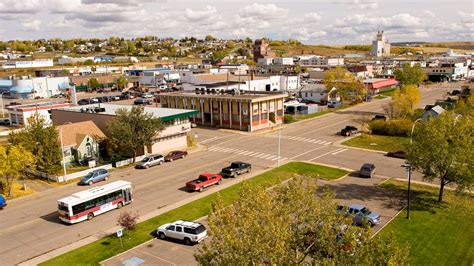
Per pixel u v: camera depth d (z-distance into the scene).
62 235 37.69
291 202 23.41
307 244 23.39
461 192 41.91
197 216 40.62
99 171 53.38
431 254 32.47
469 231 36.66
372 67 183.50
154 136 61.91
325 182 50.50
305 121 94.12
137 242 35.47
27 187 51.12
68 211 39.62
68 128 62.09
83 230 38.66
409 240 34.69
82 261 32.47
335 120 94.12
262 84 128.62
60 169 55.78
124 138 58.53
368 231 21.28
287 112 103.25
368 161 60.19
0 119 100.75
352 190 47.41
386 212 40.72
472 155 39.69
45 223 40.56
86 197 40.84
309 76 166.88
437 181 50.59
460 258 31.92
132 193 48.34
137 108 60.72
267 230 19.98
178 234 35.03
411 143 43.28
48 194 48.91
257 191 22.86
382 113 100.31
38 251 34.66
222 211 21.84
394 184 49.44
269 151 67.00
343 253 20.77
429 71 185.00
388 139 74.25
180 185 50.56
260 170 56.22
